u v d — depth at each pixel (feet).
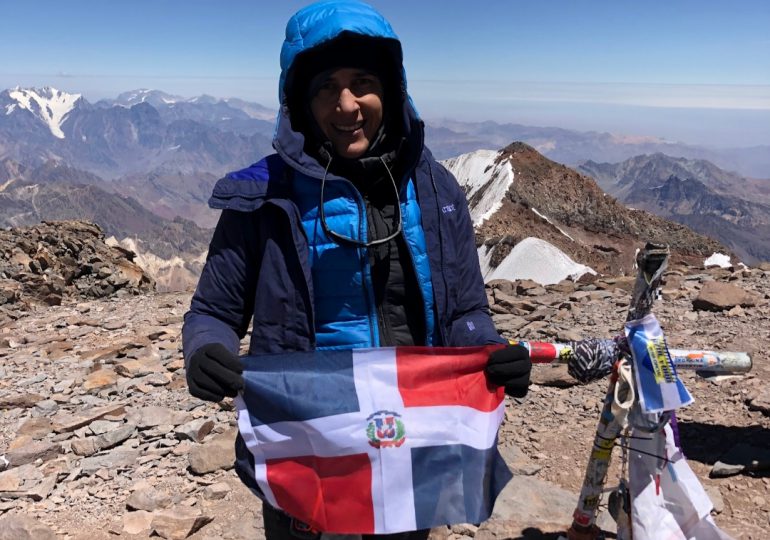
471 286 10.78
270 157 10.37
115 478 20.43
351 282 9.89
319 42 9.29
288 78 9.86
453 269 10.36
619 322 32.53
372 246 9.95
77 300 52.44
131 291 56.75
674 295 35.65
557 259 168.55
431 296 10.28
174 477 20.34
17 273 51.06
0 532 16.90
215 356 9.21
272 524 10.63
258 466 10.07
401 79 9.87
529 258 168.35
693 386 24.27
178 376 29.22
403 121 10.03
